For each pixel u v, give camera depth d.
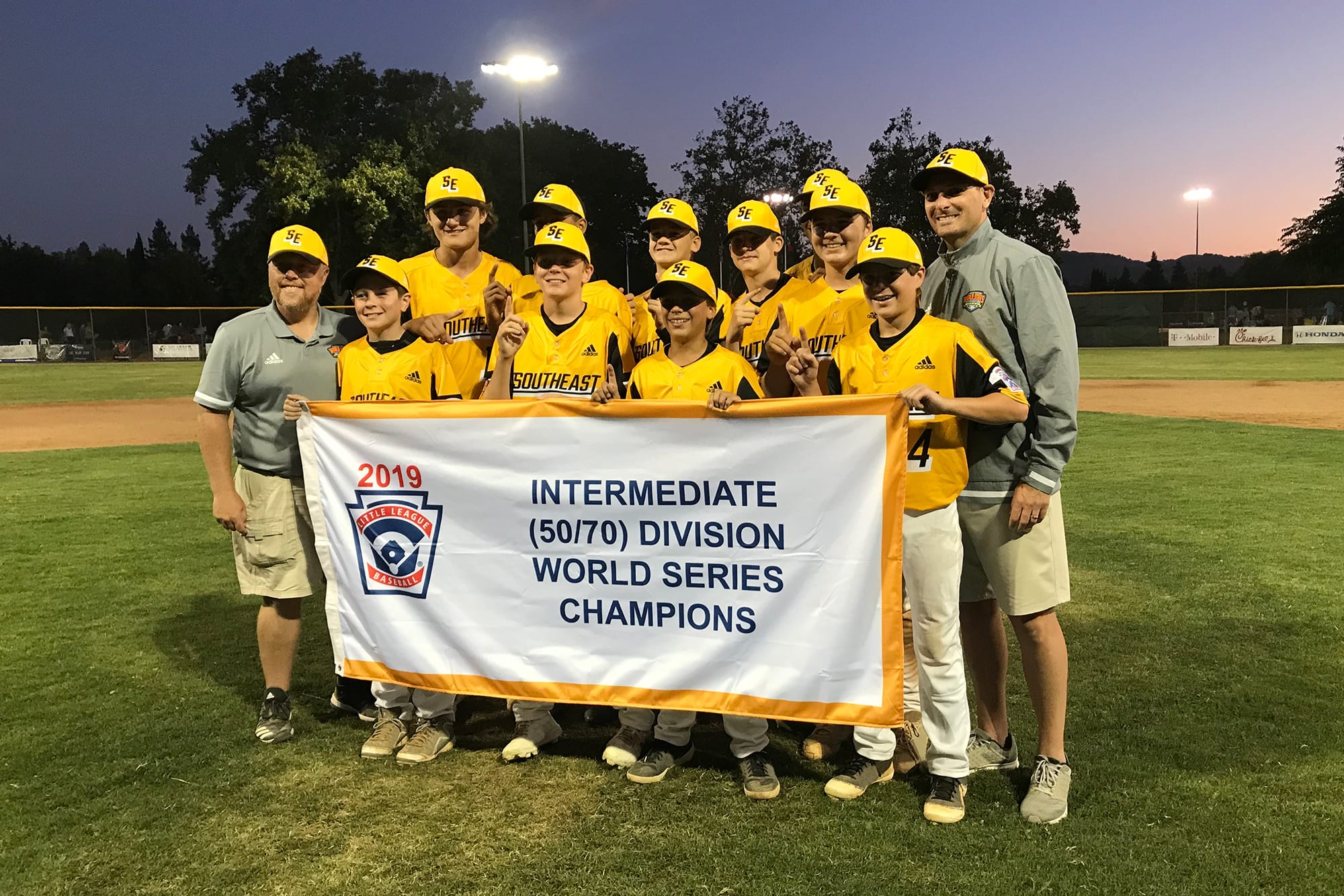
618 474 3.38
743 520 3.25
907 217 58.22
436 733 3.72
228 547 7.27
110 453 12.73
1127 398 19.05
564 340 3.90
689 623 3.36
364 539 3.70
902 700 3.13
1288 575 5.98
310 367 3.99
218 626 5.40
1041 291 3.14
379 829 3.10
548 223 4.58
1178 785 3.28
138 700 4.29
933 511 3.09
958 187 3.30
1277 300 39.75
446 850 2.95
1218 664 4.49
